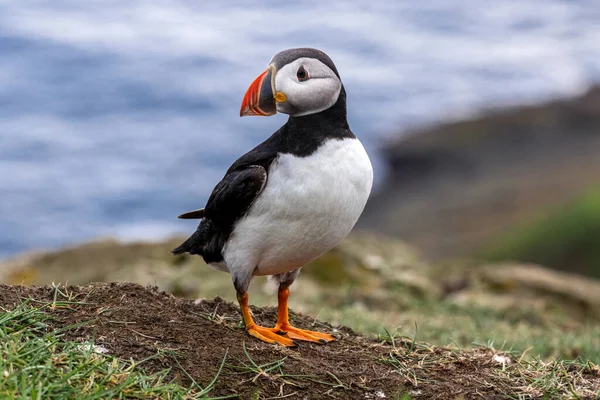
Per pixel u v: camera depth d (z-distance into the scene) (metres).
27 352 4.29
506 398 4.79
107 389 4.15
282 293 5.59
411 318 8.52
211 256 5.44
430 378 5.02
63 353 4.39
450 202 26.05
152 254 11.38
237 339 5.18
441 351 5.65
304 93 4.89
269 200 4.93
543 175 26.75
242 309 5.30
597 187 21.55
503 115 32.53
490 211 24.03
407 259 12.09
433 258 21.34
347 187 4.97
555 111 32.50
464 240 22.00
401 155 30.78
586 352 7.19
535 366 5.38
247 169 4.99
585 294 10.67
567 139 30.45
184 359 4.74
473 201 25.45
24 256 11.85
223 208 5.08
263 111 5.02
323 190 4.89
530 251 18.19
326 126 4.98
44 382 4.05
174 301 5.68
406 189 28.88
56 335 4.71
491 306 9.66
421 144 30.89
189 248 5.58
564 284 10.93
